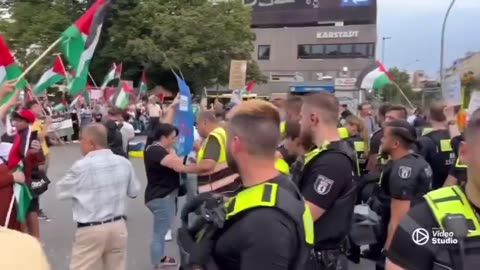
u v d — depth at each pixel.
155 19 41.53
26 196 6.27
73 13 41.88
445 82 10.58
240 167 2.51
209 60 42.44
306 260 2.38
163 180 6.88
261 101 2.61
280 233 2.26
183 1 43.12
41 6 42.00
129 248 8.02
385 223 5.69
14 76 5.84
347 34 73.44
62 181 5.09
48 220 9.70
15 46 40.62
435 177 6.97
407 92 30.81
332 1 77.44
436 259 2.11
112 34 41.25
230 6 44.00
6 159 5.98
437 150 6.93
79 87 7.11
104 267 5.26
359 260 7.09
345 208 3.57
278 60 75.50
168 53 40.34
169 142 6.86
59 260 7.40
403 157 5.42
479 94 7.70
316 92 3.96
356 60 73.44
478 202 2.12
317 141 3.78
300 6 78.56
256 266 2.22
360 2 76.44
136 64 42.75
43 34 39.62
